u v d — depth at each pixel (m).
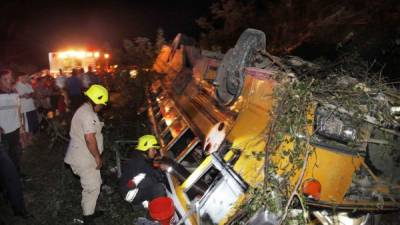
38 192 5.66
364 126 3.05
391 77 5.11
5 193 5.32
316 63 3.75
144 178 4.15
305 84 2.86
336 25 7.19
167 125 5.11
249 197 2.74
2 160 4.60
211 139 3.44
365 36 5.89
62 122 9.13
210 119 3.74
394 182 3.24
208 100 4.11
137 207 4.56
